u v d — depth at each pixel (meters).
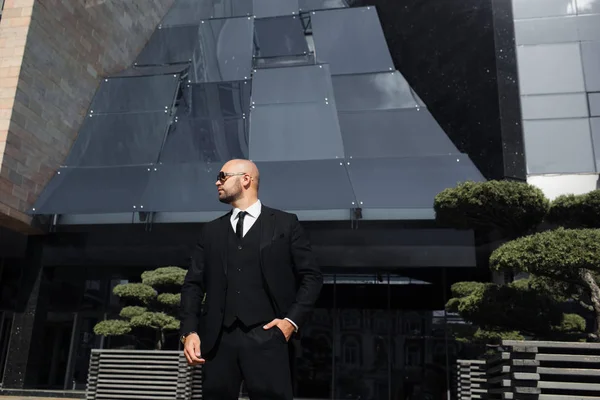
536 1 16.42
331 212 14.18
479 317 6.84
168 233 15.02
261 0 20.61
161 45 20.14
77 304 15.97
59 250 15.38
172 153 15.43
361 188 13.34
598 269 4.89
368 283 15.50
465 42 15.93
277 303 2.68
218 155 15.14
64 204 14.28
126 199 14.07
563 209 7.60
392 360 14.88
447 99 15.48
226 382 2.57
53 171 15.44
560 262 4.86
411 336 14.98
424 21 17.03
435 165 13.94
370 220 13.98
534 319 6.41
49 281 15.62
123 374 10.48
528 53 15.78
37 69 14.88
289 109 15.86
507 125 14.59
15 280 18.84
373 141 14.82
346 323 15.28
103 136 16.23
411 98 16.08
